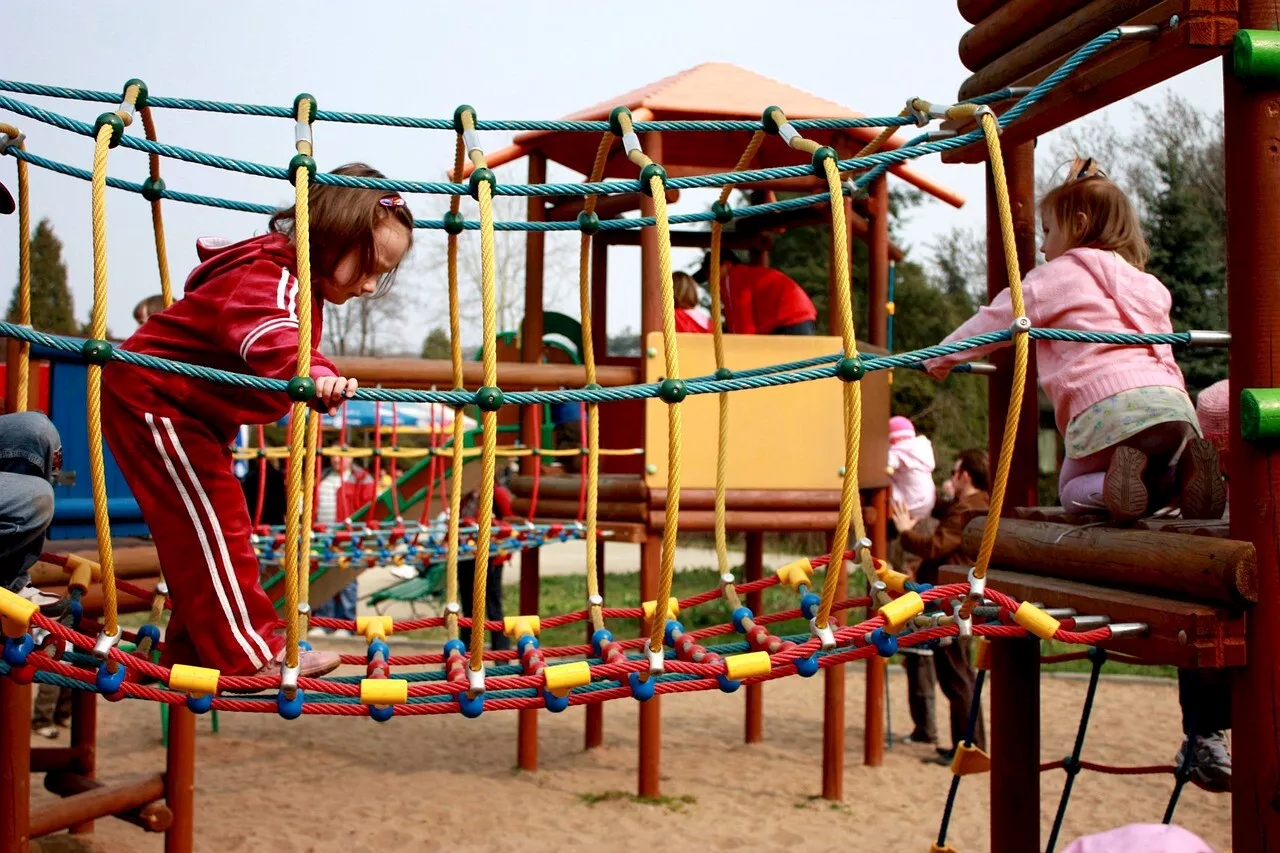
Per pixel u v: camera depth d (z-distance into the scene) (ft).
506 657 11.58
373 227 9.88
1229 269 9.39
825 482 18.62
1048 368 11.22
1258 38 8.95
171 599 10.03
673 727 24.39
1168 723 23.71
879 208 21.85
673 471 9.02
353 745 22.43
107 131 8.71
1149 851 6.52
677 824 17.33
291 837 16.29
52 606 11.26
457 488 9.97
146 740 21.99
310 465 12.32
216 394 9.59
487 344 8.79
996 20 11.82
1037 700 11.98
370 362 17.24
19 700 11.76
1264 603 8.89
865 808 18.33
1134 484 9.93
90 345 8.18
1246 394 8.96
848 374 8.80
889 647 9.69
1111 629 9.36
